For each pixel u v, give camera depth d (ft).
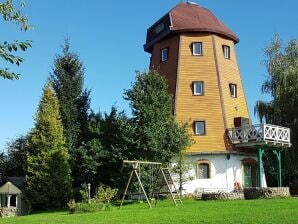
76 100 141.18
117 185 116.47
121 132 112.57
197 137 123.65
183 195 116.98
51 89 130.31
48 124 125.08
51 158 122.52
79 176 131.44
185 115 125.39
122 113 125.18
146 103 111.24
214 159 122.52
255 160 128.77
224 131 124.77
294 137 128.47
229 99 130.00
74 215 76.02
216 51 131.23
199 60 130.11
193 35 131.85
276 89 129.80
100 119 127.65
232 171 122.72
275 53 138.00
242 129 122.42
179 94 127.03
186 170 113.70
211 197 102.53
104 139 123.24
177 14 133.80
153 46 140.87
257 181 128.26
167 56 134.10
